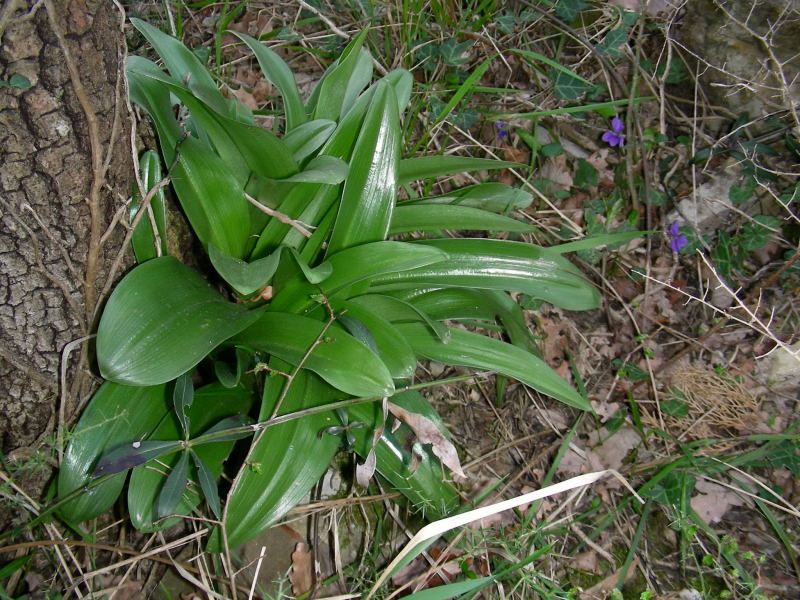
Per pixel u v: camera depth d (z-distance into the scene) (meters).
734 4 0.69
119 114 0.43
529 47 0.79
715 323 0.66
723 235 0.67
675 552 0.55
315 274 0.42
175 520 0.47
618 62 0.77
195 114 0.44
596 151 0.75
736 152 0.68
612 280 0.70
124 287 0.40
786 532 0.55
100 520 0.50
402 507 0.55
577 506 0.57
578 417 0.61
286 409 0.45
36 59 0.38
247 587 0.50
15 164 0.40
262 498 0.43
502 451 0.60
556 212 0.71
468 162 0.53
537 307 0.66
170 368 0.39
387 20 0.74
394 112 0.45
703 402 0.62
